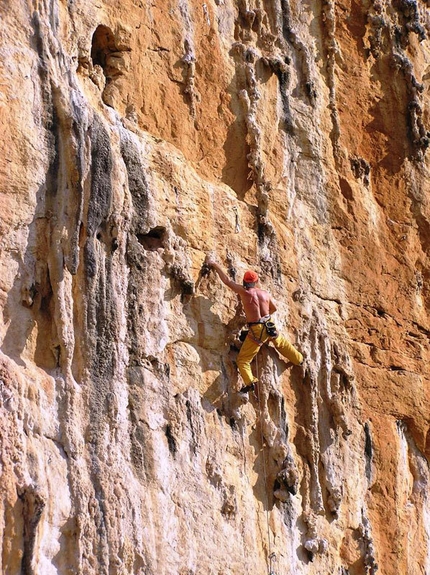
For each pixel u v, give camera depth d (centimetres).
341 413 1318
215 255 1248
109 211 1133
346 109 1466
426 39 1578
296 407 1287
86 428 1077
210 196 1266
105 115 1188
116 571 1044
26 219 1072
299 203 1377
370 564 1306
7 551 966
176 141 1275
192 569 1105
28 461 1006
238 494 1185
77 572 1020
